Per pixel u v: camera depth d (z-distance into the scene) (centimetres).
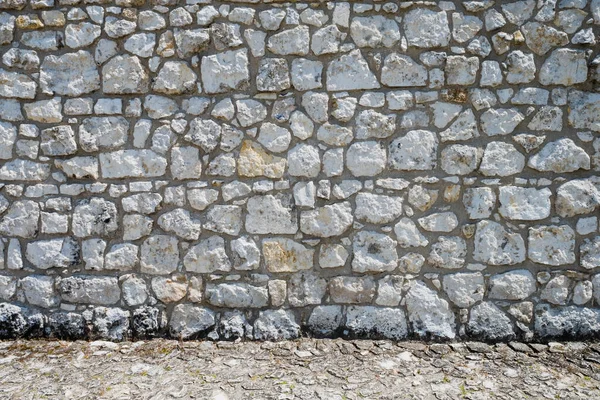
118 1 355
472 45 348
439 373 321
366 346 353
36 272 365
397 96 352
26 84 360
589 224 350
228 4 354
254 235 362
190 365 334
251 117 357
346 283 360
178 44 356
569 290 353
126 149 362
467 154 352
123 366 334
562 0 344
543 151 349
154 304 365
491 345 353
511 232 353
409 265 357
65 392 304
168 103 360
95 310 367
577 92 347
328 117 355
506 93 349
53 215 362
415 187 355
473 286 355
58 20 357
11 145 362
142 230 362
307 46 353
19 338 366
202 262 362
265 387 307
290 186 359
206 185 361
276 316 362
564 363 331
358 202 356
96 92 361
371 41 351
